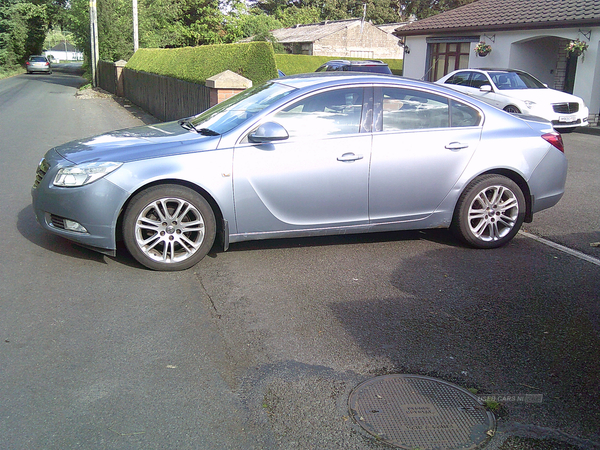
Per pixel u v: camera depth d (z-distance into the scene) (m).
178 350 3.56
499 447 2.72
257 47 11.59
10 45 49.00
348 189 5.12
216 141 4.82
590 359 3.56
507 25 18.59
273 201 4.96
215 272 4.88
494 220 5.61
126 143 4.96
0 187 7.63
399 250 5.59
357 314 4.12
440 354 3.59
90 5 30.70
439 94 5.42
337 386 3.21
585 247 5.78
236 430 2.81
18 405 2.95
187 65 14.74
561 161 5.78
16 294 4.29
